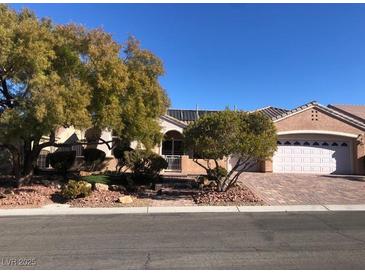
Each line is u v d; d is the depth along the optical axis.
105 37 17.94
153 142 20.86
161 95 20.59
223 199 16.27
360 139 28.09
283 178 23.72
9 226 11.51
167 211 14.34
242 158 17.47
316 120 28.42
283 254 8.06
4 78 16.20
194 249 8.55
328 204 15.55
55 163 23.47
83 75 17.16
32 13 18.27
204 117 17.22
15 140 17.78
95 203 15.88
